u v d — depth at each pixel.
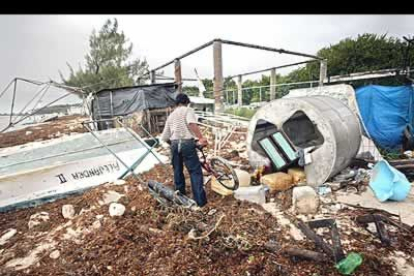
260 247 2.65
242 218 3.29
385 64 17.55
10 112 11.94
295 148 4.44
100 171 4.96
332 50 20.80
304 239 2.84
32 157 5.69
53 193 4.33
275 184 4.08
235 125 6.80
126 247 2.77
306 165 4.28
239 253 2.57
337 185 4.20
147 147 5.90
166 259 2.55
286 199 3.81
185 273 2.35
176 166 3.85
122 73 23.31
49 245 2.96
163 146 7.35
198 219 3.07
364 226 3.03
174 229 3.03
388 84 10.03
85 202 3.96
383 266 2.38
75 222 3.38
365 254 2.46
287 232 3.00
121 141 6.57
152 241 2.86
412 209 3.50
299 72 22.56
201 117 7.46
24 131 13.59
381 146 7.16
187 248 2.67
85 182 4.68
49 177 4.47
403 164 4.93
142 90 12.30
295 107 4.43
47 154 5.87
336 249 2.34
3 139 11.56
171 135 3.76
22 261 2.73
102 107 12.32
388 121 7.15
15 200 4.09
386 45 18.17
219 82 7.93
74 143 6.75
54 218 3.64
